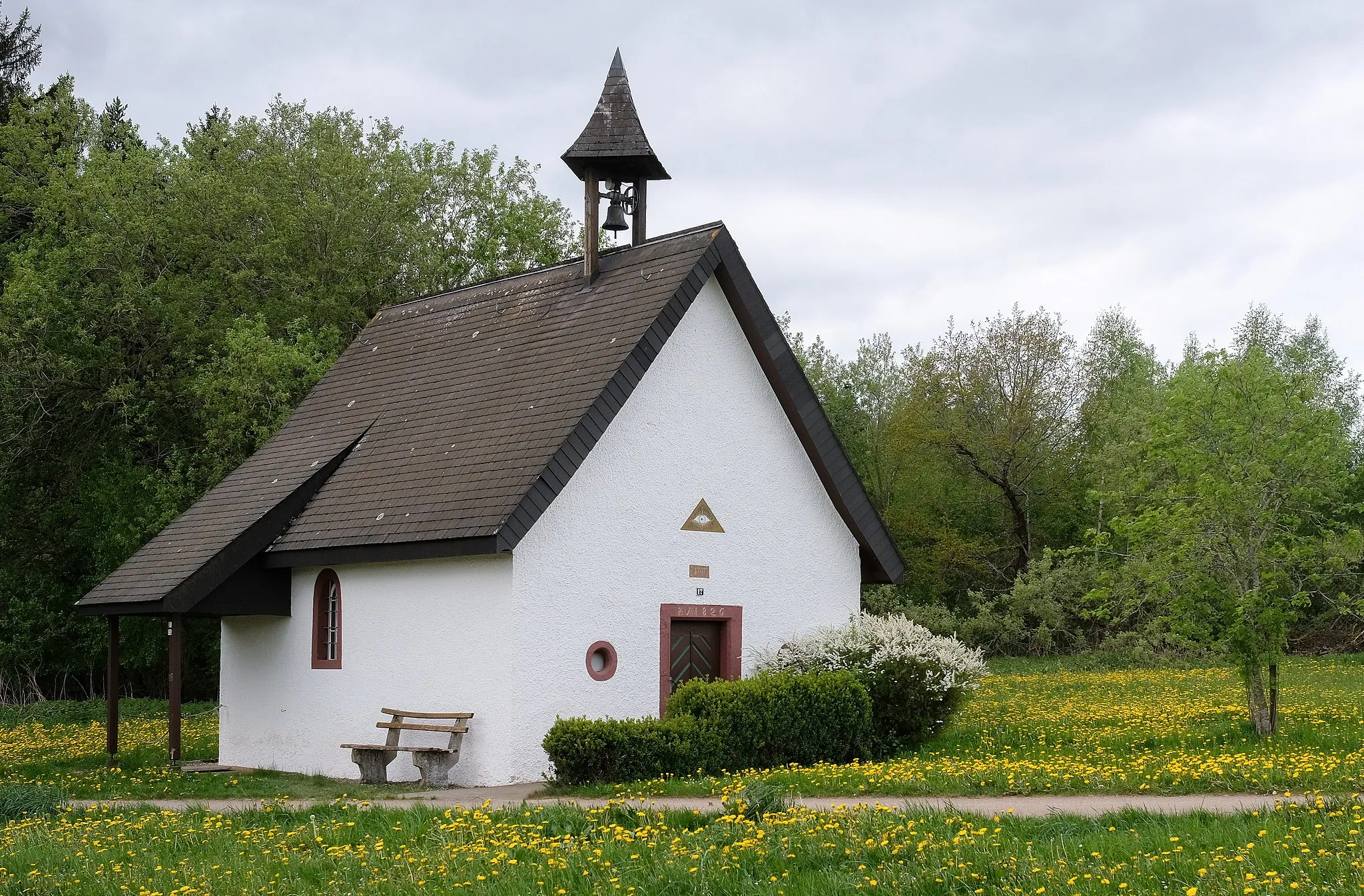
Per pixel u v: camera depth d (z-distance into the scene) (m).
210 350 34.50
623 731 15.78
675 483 19.56
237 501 22.02
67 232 36.66
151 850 11.95
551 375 19.66
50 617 36.19
